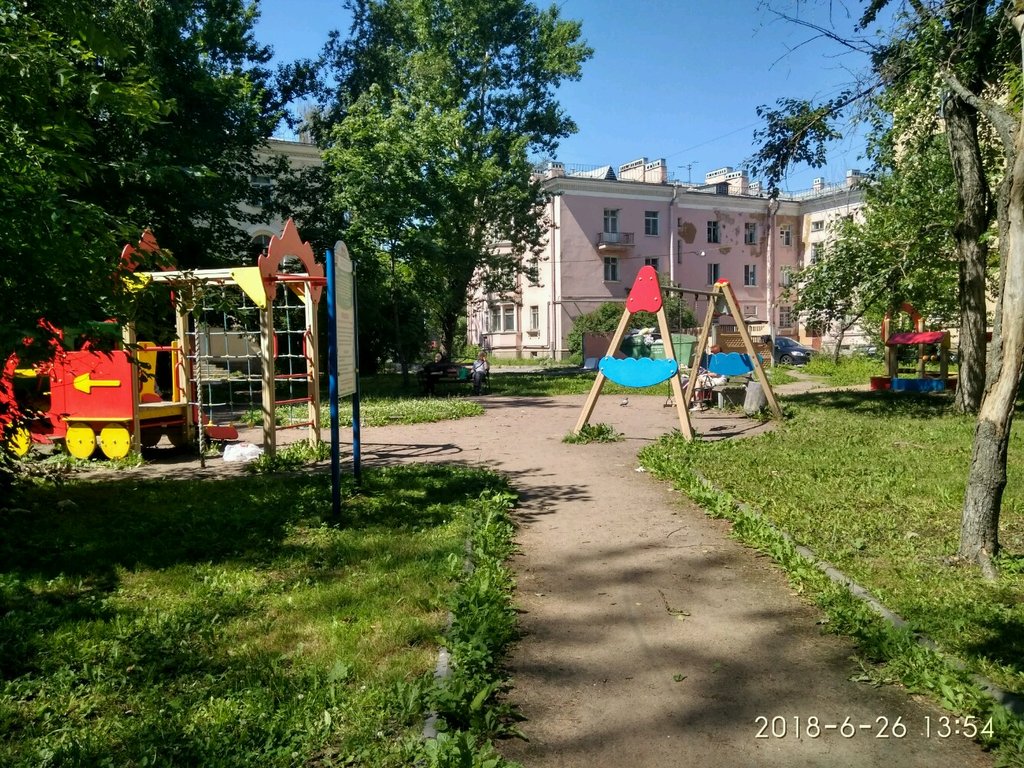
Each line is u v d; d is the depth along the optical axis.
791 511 6.61
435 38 30.52
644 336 27.70
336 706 3.24
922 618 4.16
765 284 50.25
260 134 22.34
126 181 15.23
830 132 12.76
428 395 21.77
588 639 4.12
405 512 6.79
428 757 2.80
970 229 14.04
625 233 46.50
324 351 22.73
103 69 13.40
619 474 8.87
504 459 10.09
